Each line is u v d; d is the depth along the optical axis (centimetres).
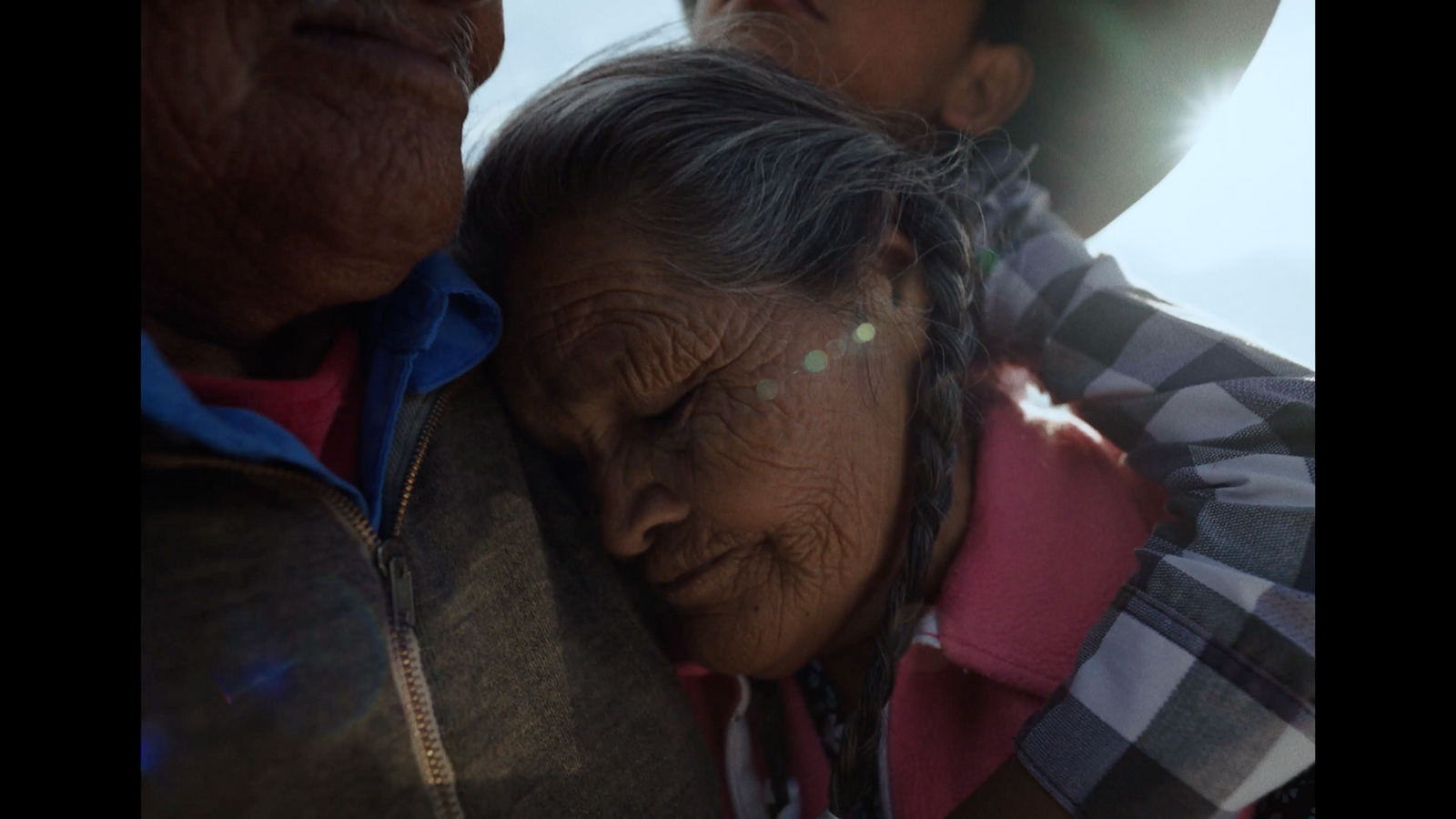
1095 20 118
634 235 69
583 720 66
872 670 76
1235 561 80
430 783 55
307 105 48
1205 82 123
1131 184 133
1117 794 76
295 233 50
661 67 76
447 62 57
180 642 44
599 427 74
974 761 86
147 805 42
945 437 78
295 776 47
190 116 45
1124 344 101
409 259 56
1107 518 93
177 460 46
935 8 110
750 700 91
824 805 88
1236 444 89
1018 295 112
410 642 55
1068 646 86
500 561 65
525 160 71
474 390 71
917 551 76
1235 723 75
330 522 53
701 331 69
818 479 72
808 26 107
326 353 62
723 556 75
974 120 120
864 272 75
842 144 77
